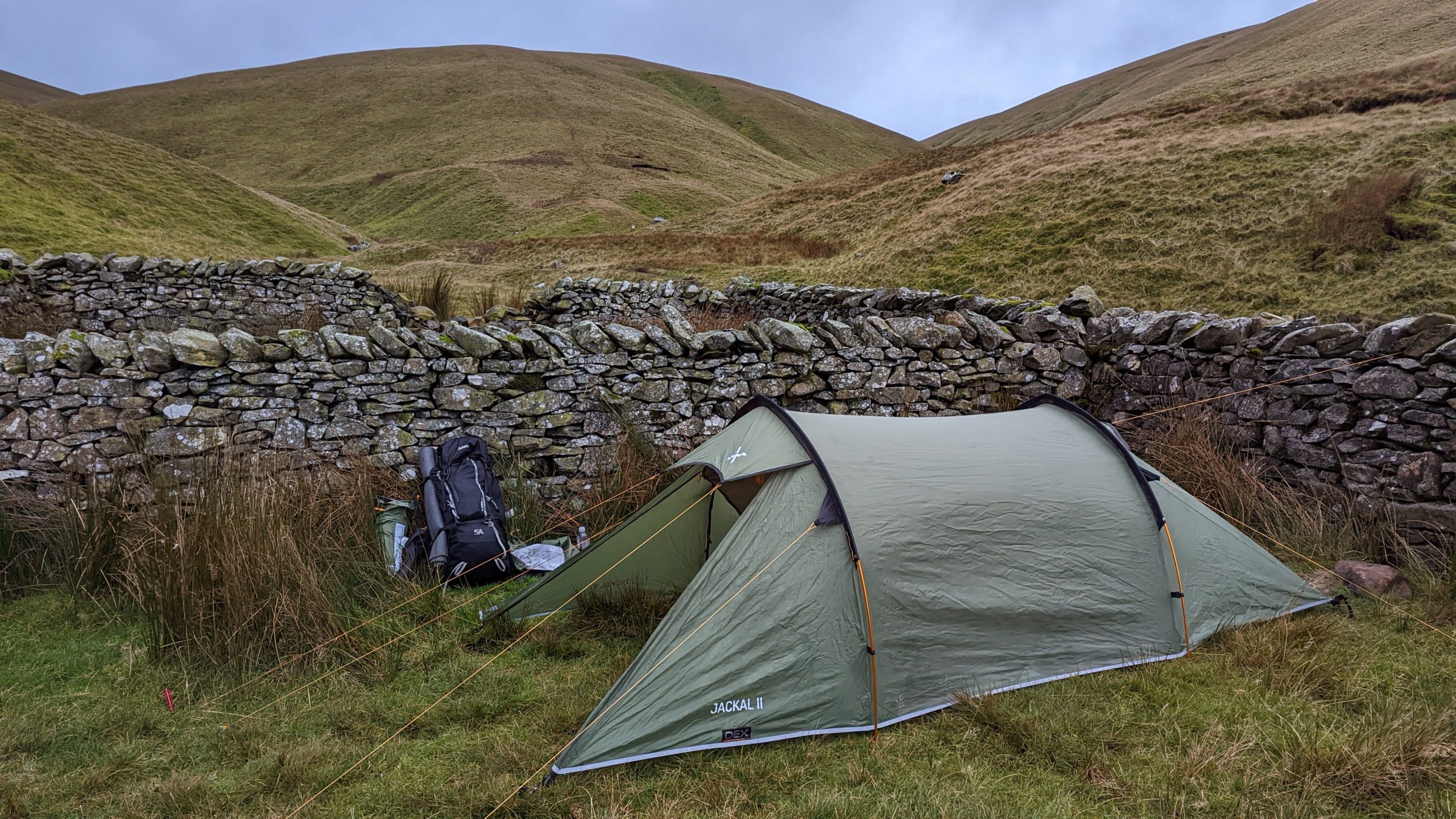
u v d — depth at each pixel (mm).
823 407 6238
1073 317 7121
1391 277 14312
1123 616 3570
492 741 2953
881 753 2889
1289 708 3082
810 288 9742
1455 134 19047
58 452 4406
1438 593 3945
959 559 3391
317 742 2914
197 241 29422
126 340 4656
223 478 3873
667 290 11711
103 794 2607
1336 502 4859
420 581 4293
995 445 3955
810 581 3203
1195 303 15383
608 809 2508
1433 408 4434
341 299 11586
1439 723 2797
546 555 4695
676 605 3211
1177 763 2730
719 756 2885
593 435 5590
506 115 93875
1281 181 19406
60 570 4121
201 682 3279
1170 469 5488
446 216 61000
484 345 5316
